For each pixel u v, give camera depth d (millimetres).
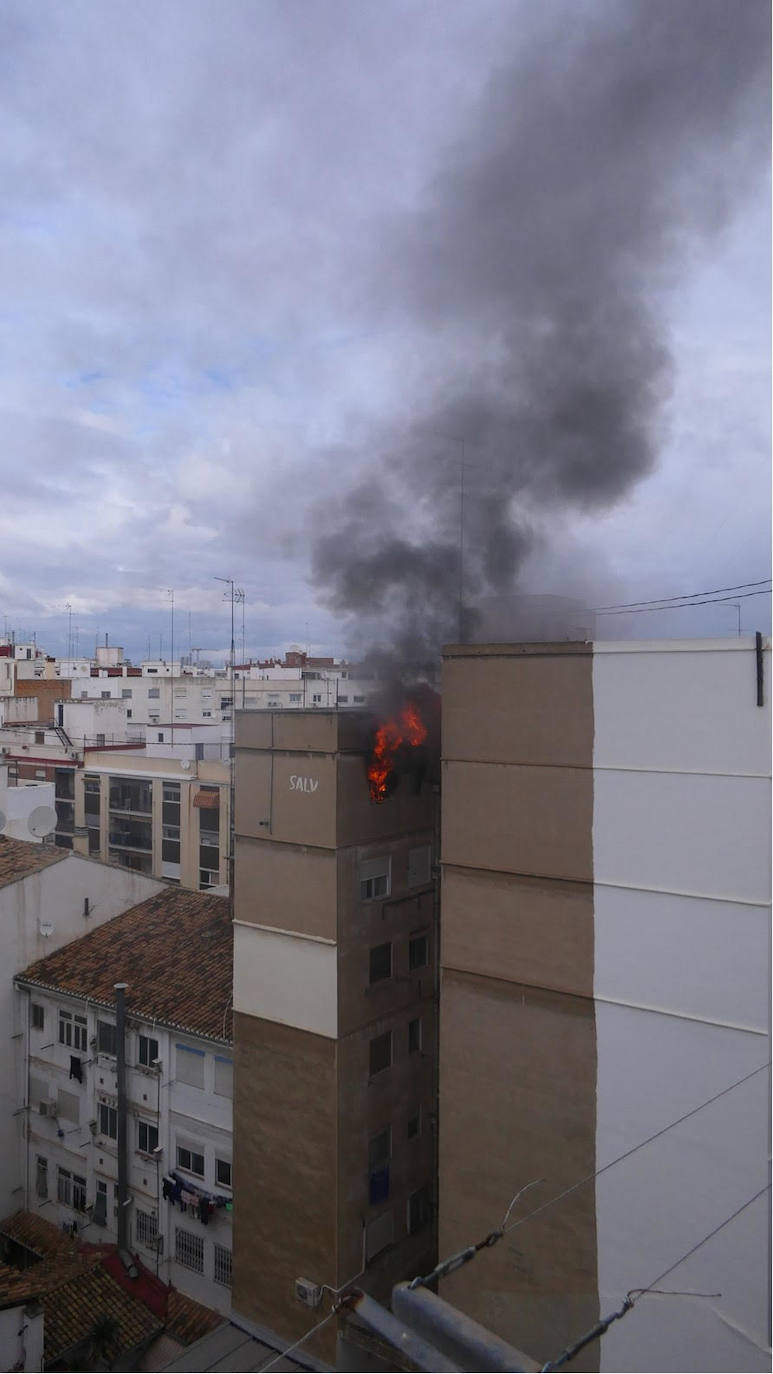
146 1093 22391
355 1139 17047
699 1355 12141
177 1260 21484
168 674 91875
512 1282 14016
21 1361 16906
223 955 23828
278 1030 17562
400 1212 18141
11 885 25109
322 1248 16734
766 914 11859
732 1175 12055
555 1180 13734
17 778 52562
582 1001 13500
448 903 14945
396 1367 15461
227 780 44188
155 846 46094
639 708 12961
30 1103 25172
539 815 13930
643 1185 12836
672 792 12656
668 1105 12656
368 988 17391
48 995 24703
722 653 12234
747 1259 11852
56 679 81438
